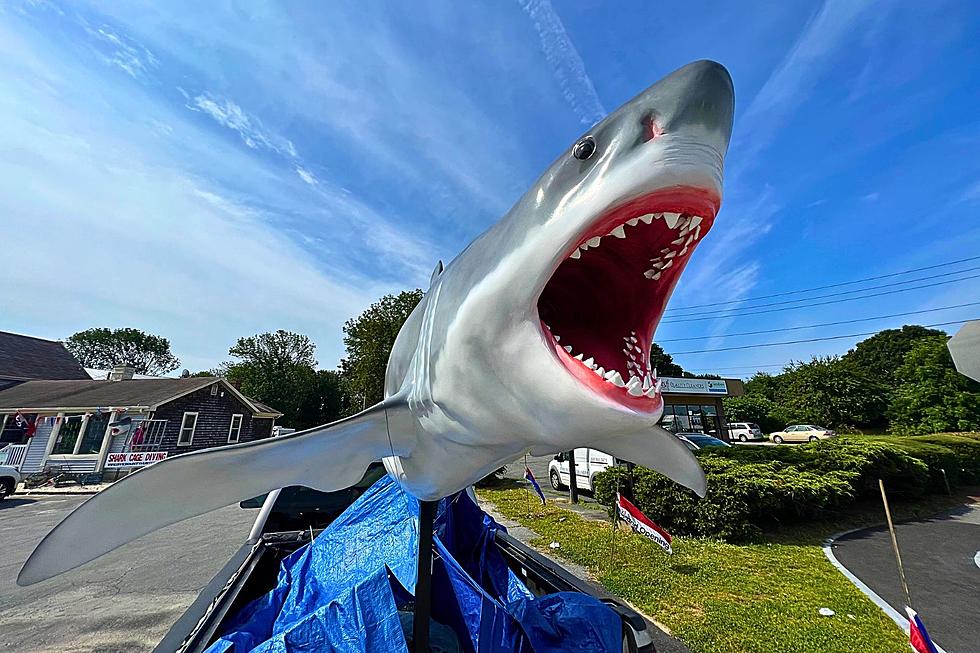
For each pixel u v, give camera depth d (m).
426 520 2.08
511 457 1.72
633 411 1.18
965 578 5.84
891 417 29.66
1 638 5.10
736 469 8.21
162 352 75.38
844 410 42.69
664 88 1.28
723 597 5.16
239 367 50.25
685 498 7.86
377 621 1.95
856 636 4.26
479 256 1.52
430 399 1.60
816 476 8.62
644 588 5.43
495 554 3.35
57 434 19.62
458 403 1.49
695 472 2.16
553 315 1.70
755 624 4.50
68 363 32.12
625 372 1.43
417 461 1.81
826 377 44.69
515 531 8.38
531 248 1.31
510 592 2.84
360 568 2.57
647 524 5.95
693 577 5.78
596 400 1.18
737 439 44.12
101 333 70.12
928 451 12.87
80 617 5.66
